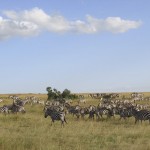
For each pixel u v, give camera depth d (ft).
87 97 266.77
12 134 75.10
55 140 70.74
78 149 61.21
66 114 131.85
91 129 85.51
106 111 117.80
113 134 78.89
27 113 132.16
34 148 58.49
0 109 130.62
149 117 102.47
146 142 69.26
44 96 312.71
